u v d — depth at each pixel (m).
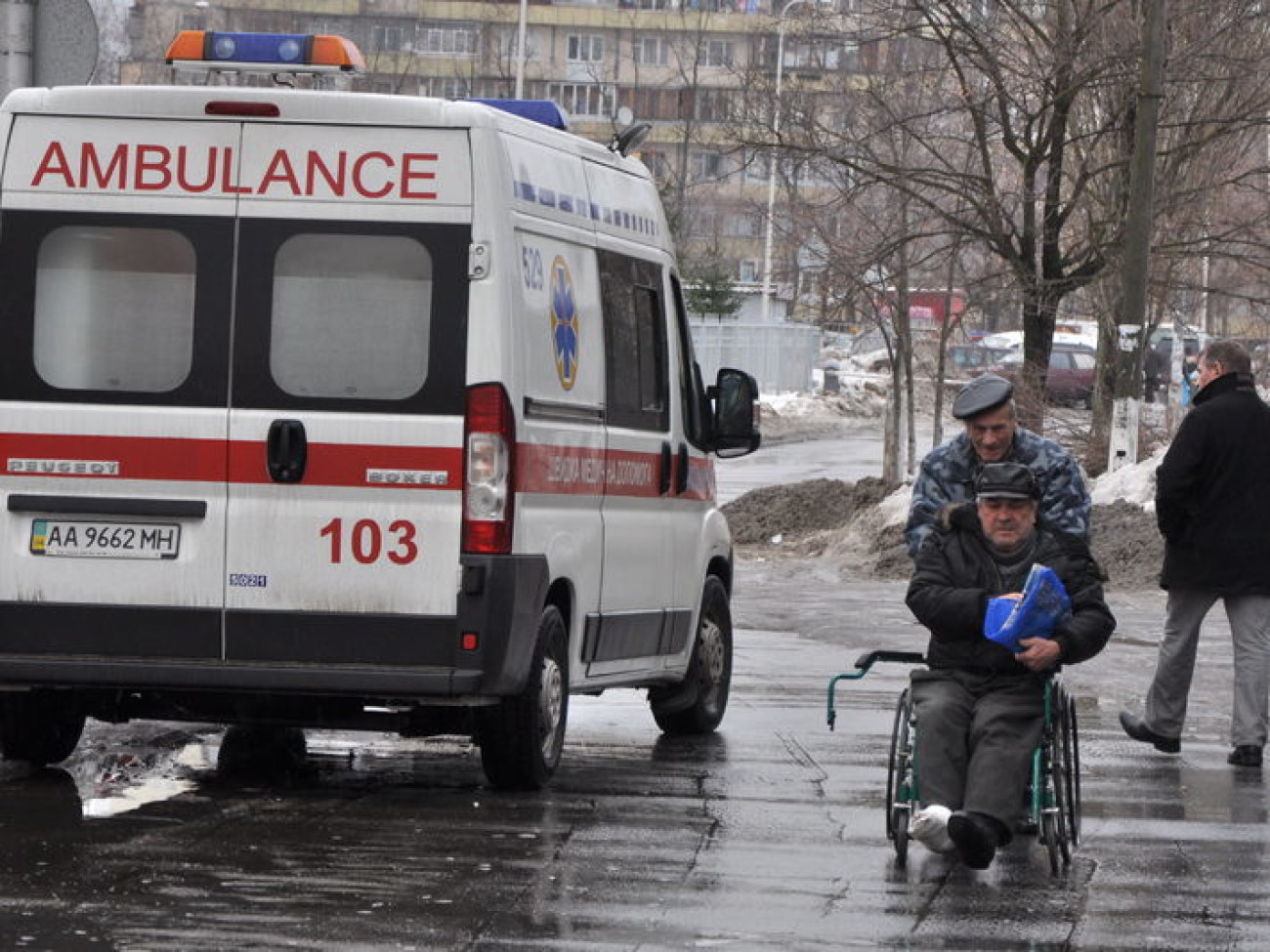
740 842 19.19
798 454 108.56
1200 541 24.88
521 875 17.45
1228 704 30.28
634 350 24.48
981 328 110.44
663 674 25.48
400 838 18.98
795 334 166.00
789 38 69.31
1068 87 61.81
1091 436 66.06
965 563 18.67
